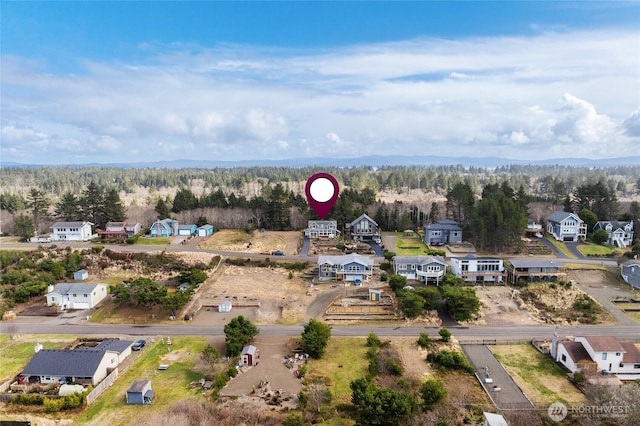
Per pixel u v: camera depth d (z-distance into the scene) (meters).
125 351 52.75
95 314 66.25
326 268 78.31
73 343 56.22
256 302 70.00
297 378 47.53
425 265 75.56
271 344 55.91
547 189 180.88
